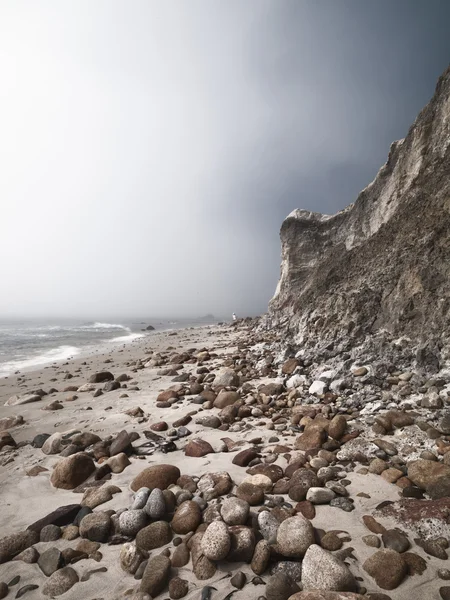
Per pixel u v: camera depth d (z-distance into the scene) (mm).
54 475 3885
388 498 3059
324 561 2205
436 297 7480
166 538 2695
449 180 8805
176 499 3244
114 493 3506
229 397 6625
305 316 13102
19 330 44781
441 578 2145
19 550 2725
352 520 2797
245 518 2801
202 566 2359
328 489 3152
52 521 3029
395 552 2314
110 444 4844
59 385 9883
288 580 2205
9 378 11312
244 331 26656
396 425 4594
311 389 6906
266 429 5215
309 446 4289
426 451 3738
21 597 2250
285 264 24812
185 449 4605
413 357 7141
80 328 51406
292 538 2465
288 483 3389
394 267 9562
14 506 3395
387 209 13984
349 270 12703
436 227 8383
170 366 11766
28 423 6199
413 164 12258
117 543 2750
